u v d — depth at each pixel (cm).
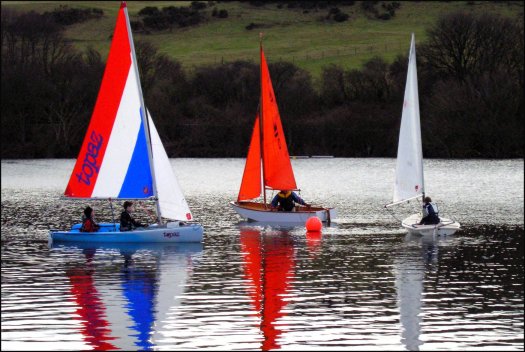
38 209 13288
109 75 9494
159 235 9288
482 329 5766
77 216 12325
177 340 5488
